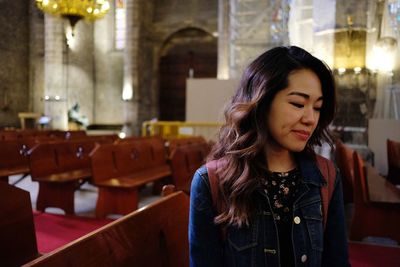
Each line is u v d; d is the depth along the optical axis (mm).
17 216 2482
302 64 1281
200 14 21438
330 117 1428
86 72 21875
